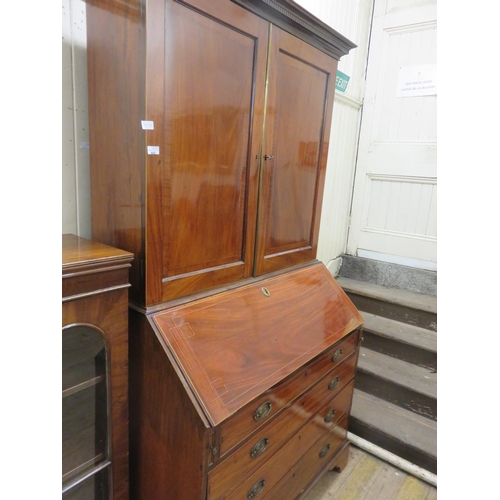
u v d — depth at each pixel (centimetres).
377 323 223
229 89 100
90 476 89
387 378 191
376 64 242
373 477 163
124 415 93
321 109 141
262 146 115
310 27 120
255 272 125
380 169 252
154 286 92
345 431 162
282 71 117
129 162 90
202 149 97
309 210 148
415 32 227
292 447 120
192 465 87
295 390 114
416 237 246
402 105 239
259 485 107
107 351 86
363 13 234
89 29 95
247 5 99
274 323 116
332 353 134
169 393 88
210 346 95
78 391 85
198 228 101
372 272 259
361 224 265
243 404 91
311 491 144
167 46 83
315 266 155
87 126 112
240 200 113
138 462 102
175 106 88
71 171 111
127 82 86
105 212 101
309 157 140
